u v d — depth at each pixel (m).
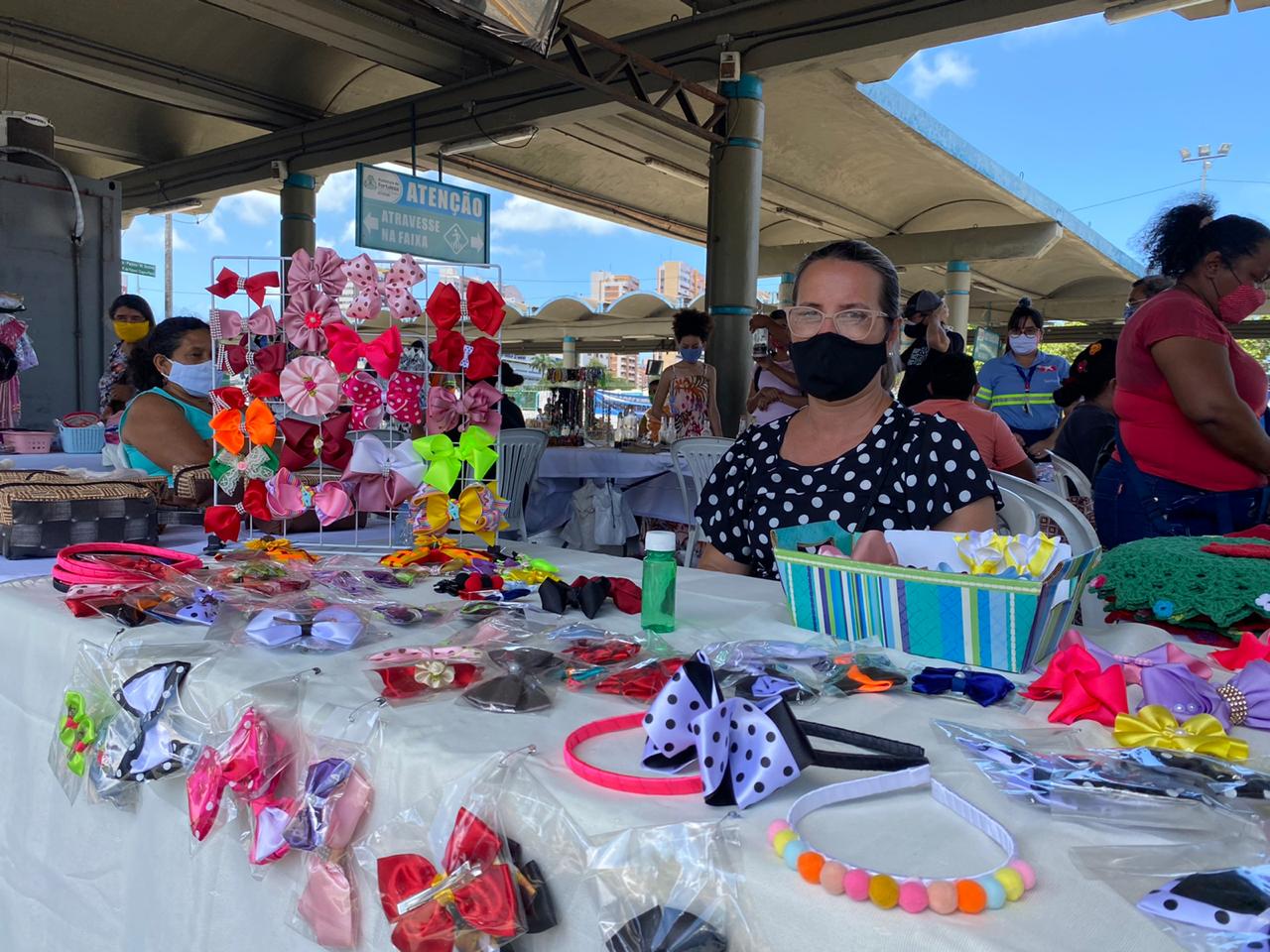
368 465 1.45
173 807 0.88
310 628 0.98
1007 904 0.45
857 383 1.41
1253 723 0.77
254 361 1.45
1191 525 1.90
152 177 10.84
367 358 1.42
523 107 7.39
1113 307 17.47
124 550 1.34
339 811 0.70
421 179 6.54
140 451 2.07
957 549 1.07
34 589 1.25
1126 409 2.01
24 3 7.13
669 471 5.12
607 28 7.38
